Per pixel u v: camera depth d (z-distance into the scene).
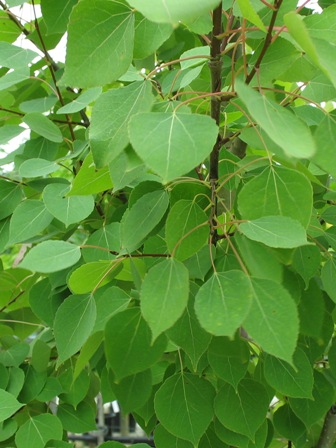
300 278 0.44
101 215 0.64
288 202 0.34
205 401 0.45
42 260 0.36
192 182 0.40
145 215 0.39
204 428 0.45
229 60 0.54
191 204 0.37
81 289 0.41
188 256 0.38
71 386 0.57
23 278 0.69
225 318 0.30
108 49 0.31
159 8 0.23
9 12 0.61
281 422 0.54
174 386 0.45
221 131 0.50
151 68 0.61
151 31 0.32
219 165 0.45
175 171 0.26
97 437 1.16
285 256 0.36
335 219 0.50
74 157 0.58
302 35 0.24
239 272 0.32
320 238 0.50
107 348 0.36
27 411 0.59
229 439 0.47
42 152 0.62
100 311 0.43
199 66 0.51
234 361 0.44
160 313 0.32
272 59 0.38
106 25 0.30
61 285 0.58
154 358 0.37
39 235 0.63
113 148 0.32
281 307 0.32
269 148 0.35
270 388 0.52
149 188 0.42
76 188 0.39
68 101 0.65
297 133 0.25
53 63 0.65
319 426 0.64
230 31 0.33
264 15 0.35
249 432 0.45
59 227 0.60
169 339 0.40
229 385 0.46
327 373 0.54
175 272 0.33
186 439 0.45
